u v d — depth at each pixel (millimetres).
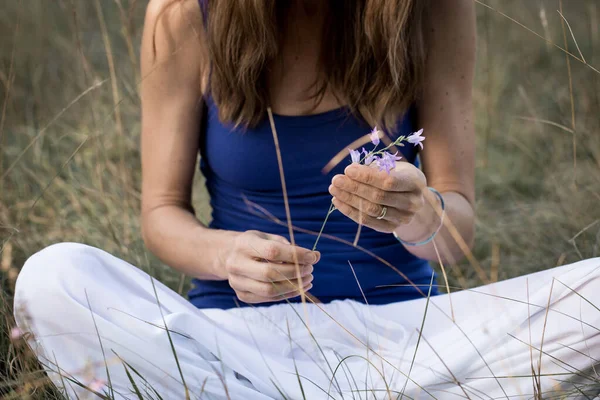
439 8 2357
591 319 1774
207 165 2391
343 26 2205
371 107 2209
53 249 1858
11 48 4449
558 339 1800
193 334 1813
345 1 2201
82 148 3598
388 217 1812
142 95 2404
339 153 2186
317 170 2227
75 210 3299
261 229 2260
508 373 1812
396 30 2158
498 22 5113
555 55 5137
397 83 2186
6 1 4715
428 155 2385
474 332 1884
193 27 2336
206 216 3453
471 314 2047
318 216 2236
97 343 1788
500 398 1812
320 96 2223
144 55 2404
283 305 2111
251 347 1945
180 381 1768
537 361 1809
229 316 2078
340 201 1814
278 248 1840
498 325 1853
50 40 4613
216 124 2289
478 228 3506
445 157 2361
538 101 4617
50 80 4371
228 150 2252
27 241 2891
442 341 1938
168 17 2344
